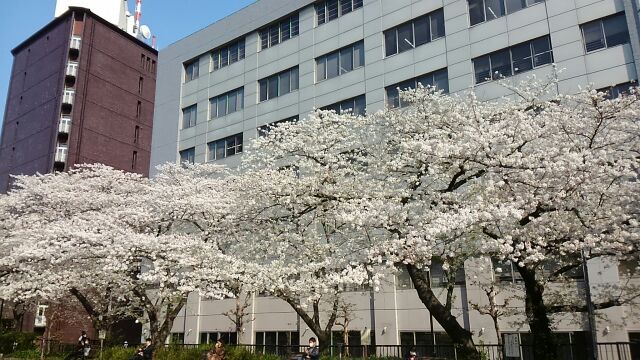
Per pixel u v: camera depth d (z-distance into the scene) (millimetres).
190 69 39938
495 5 24594
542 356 12211
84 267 18453
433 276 22969
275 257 18234
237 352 18281
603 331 17203
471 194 13188
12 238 20031
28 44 53281
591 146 11695
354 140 17188
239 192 17672
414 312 23172
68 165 45031
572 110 12594
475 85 24094
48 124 46469
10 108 52094
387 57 27906
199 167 26188
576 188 11312
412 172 14969
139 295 21094
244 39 36500
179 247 16172
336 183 16062
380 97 27531
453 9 25844
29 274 18672
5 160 49906
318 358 15617
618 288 15945
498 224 11578
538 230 11664
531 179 11430
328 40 31016
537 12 23094
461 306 21797
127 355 21203
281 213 17078
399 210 12688
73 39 48625
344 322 23438
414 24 27438
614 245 10922
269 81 33875
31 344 30516
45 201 22812
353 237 14797
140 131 52781
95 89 48875
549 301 15742
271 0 34969
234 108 35500
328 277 12977
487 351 17453
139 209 19047
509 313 18250
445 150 11938
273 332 28031
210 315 31250
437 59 25844
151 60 55781
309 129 17141
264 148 19219
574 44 21750
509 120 12516
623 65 20438
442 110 15344
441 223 11211
